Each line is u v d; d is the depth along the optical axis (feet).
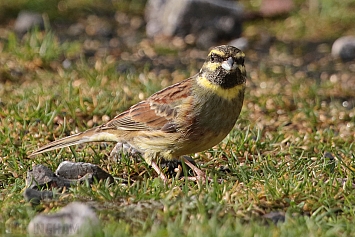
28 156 36.81
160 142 34.94
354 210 28.63
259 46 63.36
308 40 64.75
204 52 62.23
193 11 64.18
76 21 67.72
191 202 28.45
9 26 64.39
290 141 40.45
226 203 29.27
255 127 41.68
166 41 64.08
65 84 48.06
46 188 31.27
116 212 28.32
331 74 56.90
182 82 36.11
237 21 64.80
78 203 27.37
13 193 30.83
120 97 46.09
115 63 56.80
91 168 32.63
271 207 29.68
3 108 43.19
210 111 34.24
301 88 51.11
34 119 41.34
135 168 35.37
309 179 32.73
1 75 51.16
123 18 69.62
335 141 40.65
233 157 36.76
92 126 42.37
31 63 53.52
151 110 35.24
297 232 25.67
